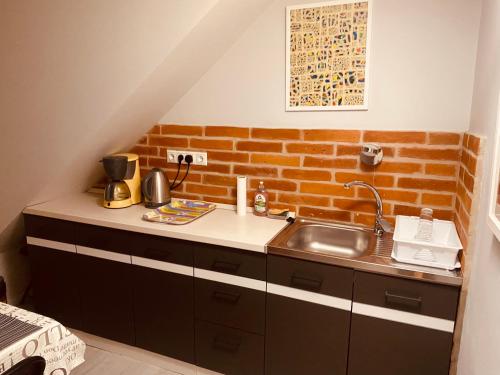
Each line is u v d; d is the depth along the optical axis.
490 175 1.29
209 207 2.36
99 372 2.22
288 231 2.01
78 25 1.95
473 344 1.36
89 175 2.61
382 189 2.01
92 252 2.25
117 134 2.30
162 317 2.14
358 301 1.69
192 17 1.77
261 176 2.28
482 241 1.35
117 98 2.01
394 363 1.68
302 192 2.19
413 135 1.91
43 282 2.47
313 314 1.78
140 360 2.32
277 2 2.05
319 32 1.99
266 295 1.86
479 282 1.35
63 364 1.42
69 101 2.09
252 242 1.84
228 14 1.87
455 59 1.78
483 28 1.62
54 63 2.04
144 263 2.11
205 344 2.06
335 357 1.78
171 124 2.46
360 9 1.90
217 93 2.29
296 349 1.85
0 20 2.01
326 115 2.07
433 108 1.86
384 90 1.93
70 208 2.39
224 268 1.92
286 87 2.11
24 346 1.28
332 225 2.12
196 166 2.44
